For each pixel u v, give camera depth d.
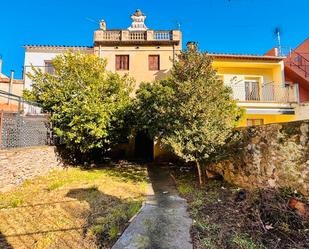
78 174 9.96
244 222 4.73
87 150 11.44
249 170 6.89
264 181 6.18
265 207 4.89
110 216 5.38
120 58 17.39
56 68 12.63
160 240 4.29
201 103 7.48
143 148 16.86
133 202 6.41
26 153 8.34
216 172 9.12
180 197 7.00
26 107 11.17
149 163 13.88
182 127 7.77
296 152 5.16
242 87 16.25
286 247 3.77
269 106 15.34
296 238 3.93
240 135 7.37
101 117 10.53
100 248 4.11
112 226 4.87
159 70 16.97
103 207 6.01
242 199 5.92
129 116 12.30
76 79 11.42
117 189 7.74
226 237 4.29
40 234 4.60
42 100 10.93
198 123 7.54
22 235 4.56
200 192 7.21
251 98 16.59
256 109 15.31
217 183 8.12
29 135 9.21
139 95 11.27
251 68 17.78
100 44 17.20
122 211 5.72
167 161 14.50
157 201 6.60
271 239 4.04
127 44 17.23
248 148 6.99
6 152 7.24
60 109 10.48
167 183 8.87
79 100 10.47
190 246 4.08
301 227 4.16
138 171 11.24
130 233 4.56
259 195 5.48
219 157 7.52
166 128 8.59
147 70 17.03
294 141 5.25
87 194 7.07
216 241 4.17
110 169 11.63
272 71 17.83
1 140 7.46
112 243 4.26
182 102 7.71
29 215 5.48
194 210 5.71
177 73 8.48
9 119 8.00
